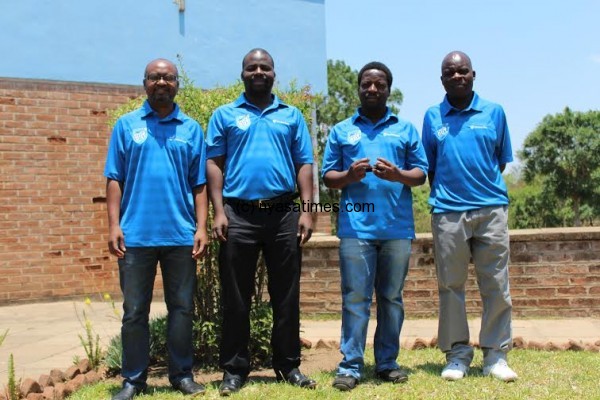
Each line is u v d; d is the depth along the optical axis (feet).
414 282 24.90
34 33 29.86
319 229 32.94
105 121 31.12
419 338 19.93
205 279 17.46
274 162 14.55
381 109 15.39
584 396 13.58
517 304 24.25
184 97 17.98
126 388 14.10
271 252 14.74
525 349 18.97
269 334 17.38
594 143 74.43
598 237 23.93
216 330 17.29
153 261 14.42
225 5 33.47
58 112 30.25
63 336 22.26
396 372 15.01
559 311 24.08
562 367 16.24
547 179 77.77
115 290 31.14
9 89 29.40
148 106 14.67
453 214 15.31
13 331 23.35
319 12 35.60
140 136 14.30
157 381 15.97
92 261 30.76
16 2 29.55
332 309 25.08
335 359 18.31
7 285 29.19
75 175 30.53
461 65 15.23
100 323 24.97
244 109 14.84
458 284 15.62
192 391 14.14
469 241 15.58
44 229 29.91
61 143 30.27
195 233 14.60
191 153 14.66
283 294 14.82
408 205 15.23
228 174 14.74
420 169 15.14
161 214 14.19
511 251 24.34
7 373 16.93
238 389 14.32
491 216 15.23
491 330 15.53
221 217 14.53
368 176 15.01
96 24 30.99
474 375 15.56
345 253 15.01
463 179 15.28
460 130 15.39
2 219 29.19
